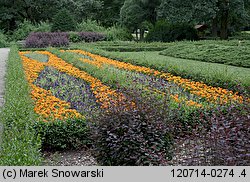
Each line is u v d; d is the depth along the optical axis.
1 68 14.34
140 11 35.94
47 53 18.53
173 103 6.47
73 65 13.33
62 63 14.02
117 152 4.09
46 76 10.82
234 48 18.11
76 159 5.24
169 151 4.33
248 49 17.59
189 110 6.15
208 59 17.55
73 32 31.05
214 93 8.11
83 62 12.99
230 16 32.56
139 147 4.01
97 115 4.86
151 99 4.86
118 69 12.08
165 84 9.16
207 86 9.18
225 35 32.00
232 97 7.49
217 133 3.69
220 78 9.30
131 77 9.71
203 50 19.44
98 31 34.28
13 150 3.56
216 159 3.54
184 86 8.92
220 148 3.53
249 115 4.12
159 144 4.11
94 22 36.38
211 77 9.53
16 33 35.22
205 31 39.00
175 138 5.58
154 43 26.78
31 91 7.81
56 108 6.99
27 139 3.97
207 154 3.65
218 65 15.85
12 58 13.99
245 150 3.43
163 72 11.32
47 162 5.12
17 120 4.95
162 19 34.38
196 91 8.40
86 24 35.28
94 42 28.64
